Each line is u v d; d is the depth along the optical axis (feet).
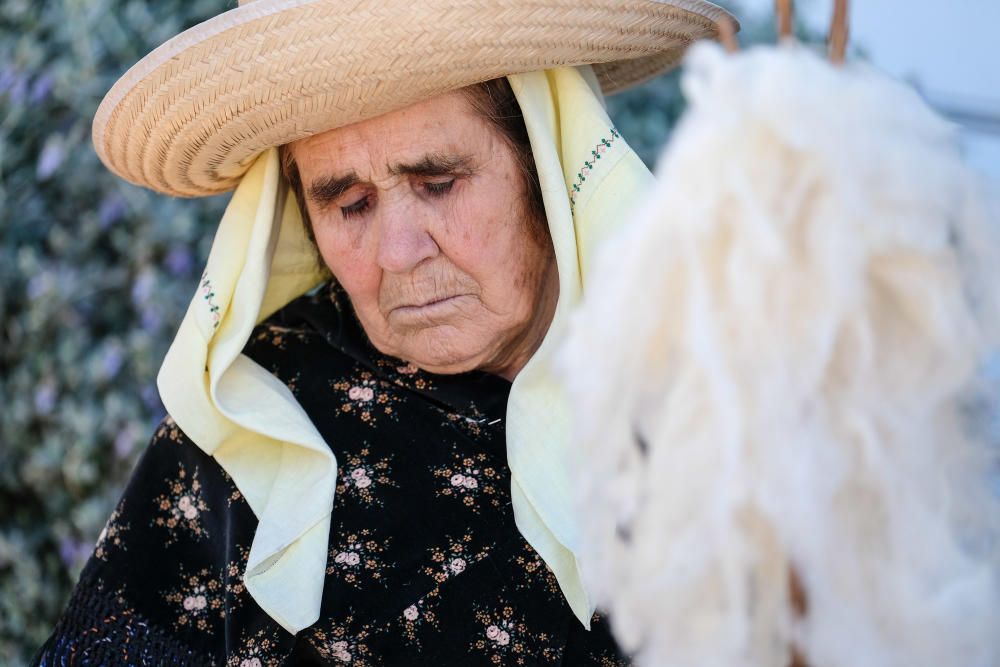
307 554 5.64
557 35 5.27
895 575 2.92
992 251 3.00
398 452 5.91
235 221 6.01
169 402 5.92
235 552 5.88
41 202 9.32
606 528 3.21
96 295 9.24
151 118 5.68
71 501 9.43
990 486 3.14
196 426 5.92
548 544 5.41
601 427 3.13
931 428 2.96
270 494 5.86
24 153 9.34
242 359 6.13
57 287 9.16
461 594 5.72
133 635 5.99
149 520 6.17
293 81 5.19
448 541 5.76
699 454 2.92
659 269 2.97
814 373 2.84
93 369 9.08
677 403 2.96
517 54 5.24
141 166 6.18
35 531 9.65
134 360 9.07
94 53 9.10
